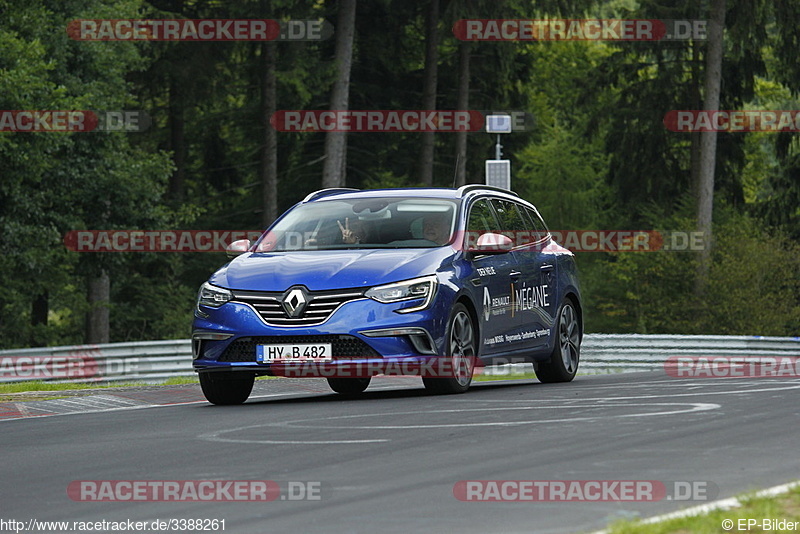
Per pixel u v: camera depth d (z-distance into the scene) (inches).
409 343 1633.9
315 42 6555.1
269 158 6510.8
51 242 4817.9
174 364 3009.4
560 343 2048.5
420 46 7504.9
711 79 6697.8
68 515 905.5
